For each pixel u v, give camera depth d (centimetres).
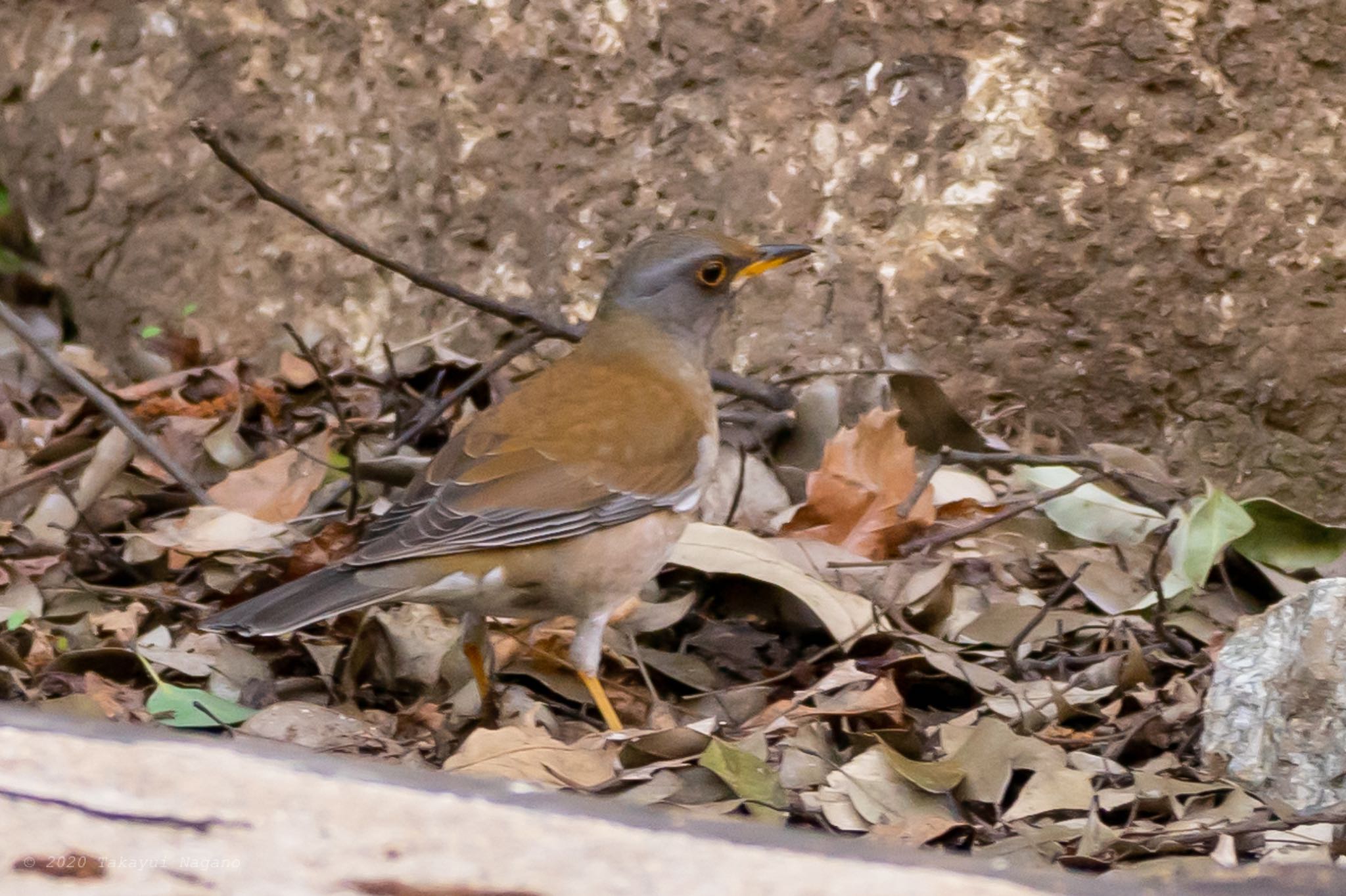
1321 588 805
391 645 929
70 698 816
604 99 1253
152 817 469
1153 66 1170
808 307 1227
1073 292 1194
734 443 1158
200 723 836
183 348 1306
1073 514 1074
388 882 445
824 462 1040
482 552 830
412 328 1291
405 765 814
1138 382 1194
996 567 1032
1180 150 1174
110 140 1329
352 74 1295
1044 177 1190
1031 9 1184
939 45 1205
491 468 849
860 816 758
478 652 869
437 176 1283
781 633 982
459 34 1270
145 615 959
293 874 448
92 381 1294
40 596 962
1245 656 821
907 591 967
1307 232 1167
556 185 1262
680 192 1247
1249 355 1178
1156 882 473
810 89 1228
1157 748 831
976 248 1200
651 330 958
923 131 1209
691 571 1019
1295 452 1184
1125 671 876
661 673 934
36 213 1355
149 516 1113
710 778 767
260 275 1313
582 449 861
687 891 441
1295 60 1159
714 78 1240
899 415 1117
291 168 1305
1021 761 779
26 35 1350
